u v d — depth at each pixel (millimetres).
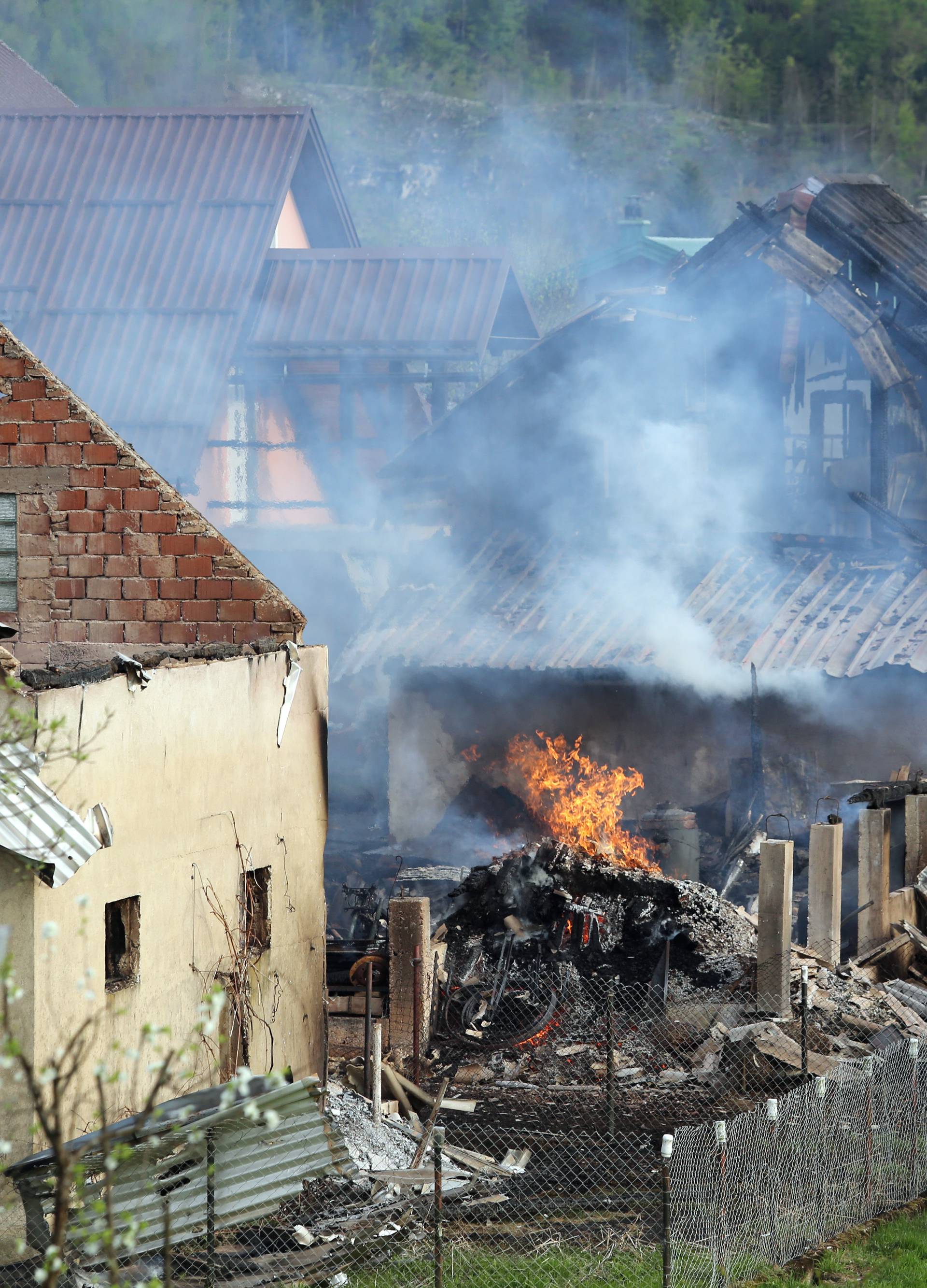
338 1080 57719
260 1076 35844
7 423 63094
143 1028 26234
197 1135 32625
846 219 101500
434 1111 49250
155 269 125250
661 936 65312
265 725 55969
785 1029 59781
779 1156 43500
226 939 52250
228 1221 40094
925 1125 48750
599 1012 62906
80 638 62969
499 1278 40281
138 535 62500
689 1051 60312
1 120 138500
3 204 131625
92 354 120250
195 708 50719
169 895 48625
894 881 74125
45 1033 41000
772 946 61188
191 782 50344
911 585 89000
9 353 62969
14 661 47094
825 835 67750
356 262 130250
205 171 131875
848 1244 43844
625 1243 42438
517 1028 62750
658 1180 47750
